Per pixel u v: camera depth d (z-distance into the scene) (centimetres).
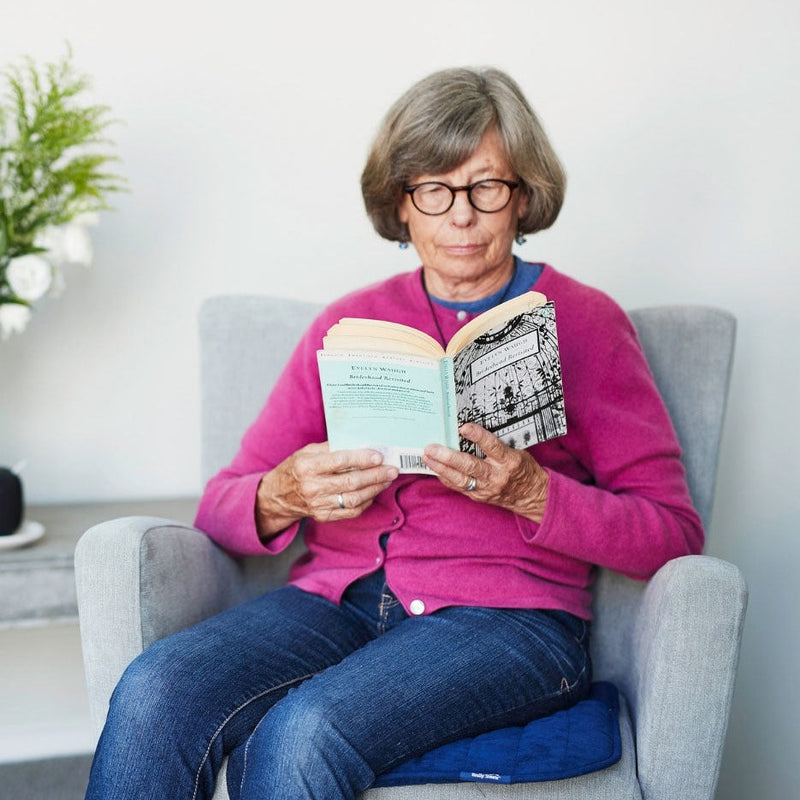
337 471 133
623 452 143
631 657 143
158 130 196
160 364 203
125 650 135
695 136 202
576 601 145
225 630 135
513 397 130
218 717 123
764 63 200
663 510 141
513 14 200
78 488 203
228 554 158
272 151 200
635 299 205
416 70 201
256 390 173
